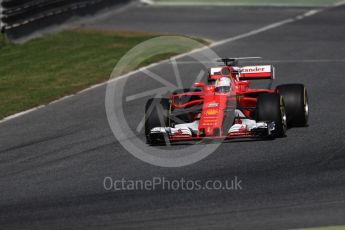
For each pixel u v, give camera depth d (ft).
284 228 100.42
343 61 228.02
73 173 132.57
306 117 155.33
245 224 102.73
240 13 337.93
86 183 126.11
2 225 108.27
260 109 141.59
